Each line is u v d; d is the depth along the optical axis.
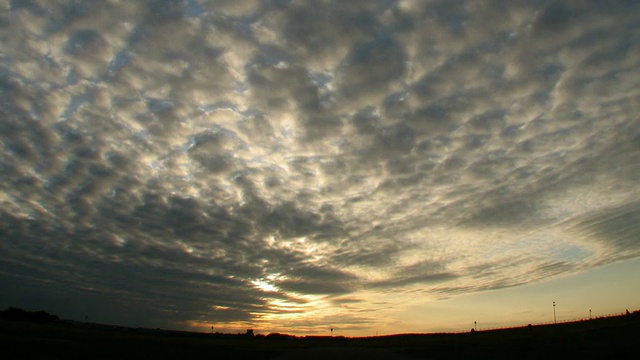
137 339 68.12
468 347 50.91
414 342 86.88
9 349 31.05
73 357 29.95
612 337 42.72
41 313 108.81
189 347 56.25
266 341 115.38
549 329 75.31
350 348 70.81
